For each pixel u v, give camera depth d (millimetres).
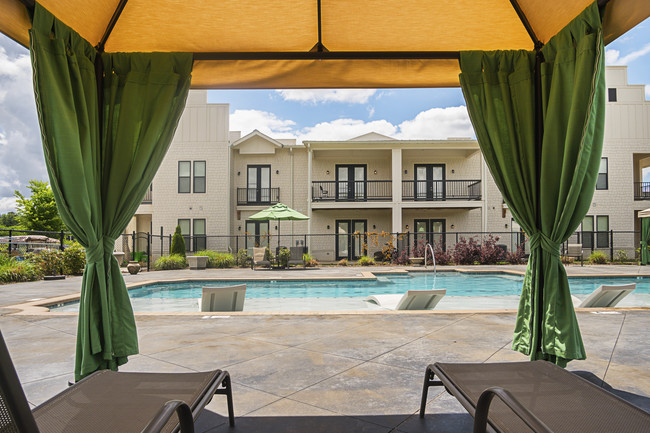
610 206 18484
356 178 19594
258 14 2943
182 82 2998
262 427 2012
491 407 1516
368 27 3137
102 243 2684
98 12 2758
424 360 3094
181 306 7738
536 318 2811
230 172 18859
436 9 2971
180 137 18688
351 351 3352
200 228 18484
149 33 3080
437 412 2180
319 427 2010
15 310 5535
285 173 19297
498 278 11984
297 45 3312
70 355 3332
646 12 2330
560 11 2752
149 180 2875
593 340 3662
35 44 2281
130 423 1373
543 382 1755
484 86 3031
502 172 2971
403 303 5473
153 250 18453
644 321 4500
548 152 2799
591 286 10148
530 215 2900
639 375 2719
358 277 10828
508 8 2979
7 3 2246
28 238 16062
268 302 8219
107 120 2879
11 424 774
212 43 3203
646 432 1311
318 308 7488
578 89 2572
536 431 1025
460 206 17578
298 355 3240
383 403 2297
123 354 2684
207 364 3016
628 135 18578
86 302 2547
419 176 19375
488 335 3881
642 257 15273
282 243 19109
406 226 19250
